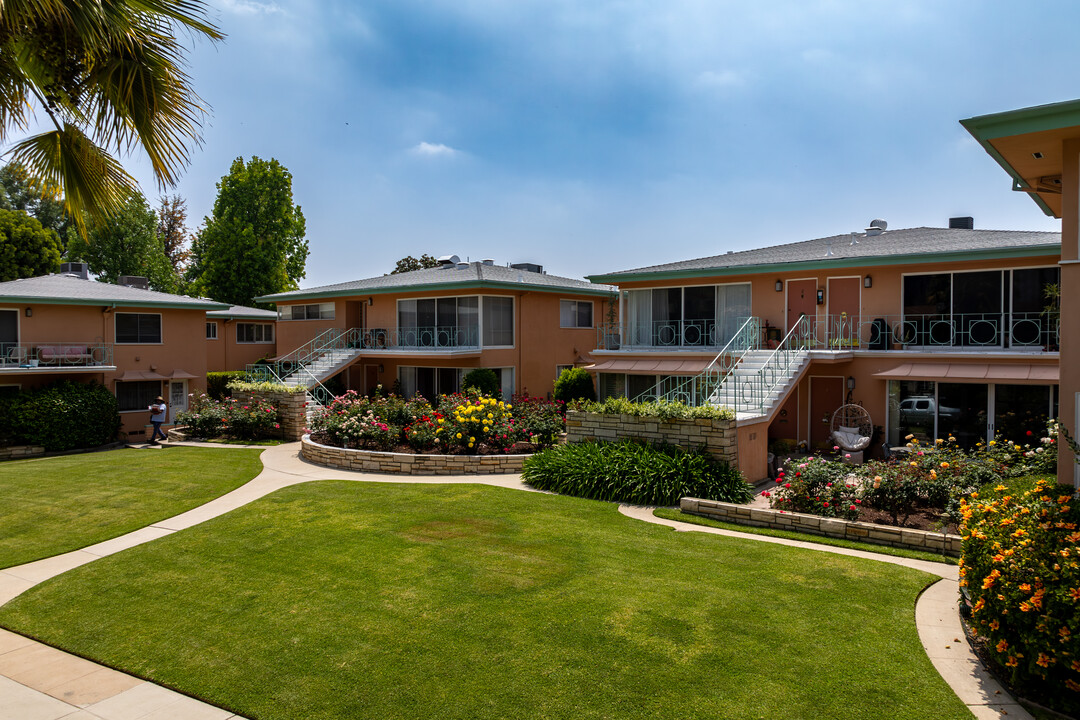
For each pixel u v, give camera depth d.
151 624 6.85
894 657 5.82
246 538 9.74
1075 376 7.39
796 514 9.93
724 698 5.21
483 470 14.88
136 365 25.70
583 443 14.20
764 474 14.23
